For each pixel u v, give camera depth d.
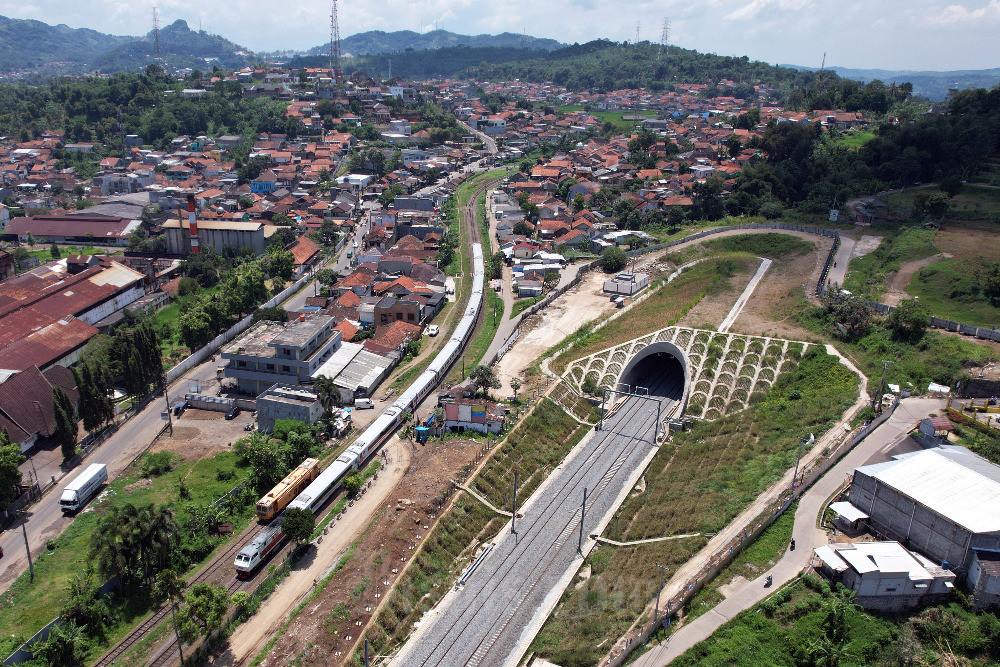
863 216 157.12
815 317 110.44
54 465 88.44
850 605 55.44
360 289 144.25
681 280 144.38
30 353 111.88
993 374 87.50
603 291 146.38
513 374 111.62
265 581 67.12
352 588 66.69
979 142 177.88
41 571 69.31
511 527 76.31
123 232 191.50
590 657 56.56
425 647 60.56
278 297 147.00
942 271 118.00
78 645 59.59
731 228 164.62
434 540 73.75
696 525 70.56
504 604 65.50
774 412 90.25
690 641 55.16
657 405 102.50
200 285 157.50
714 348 106.62
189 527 73.94
